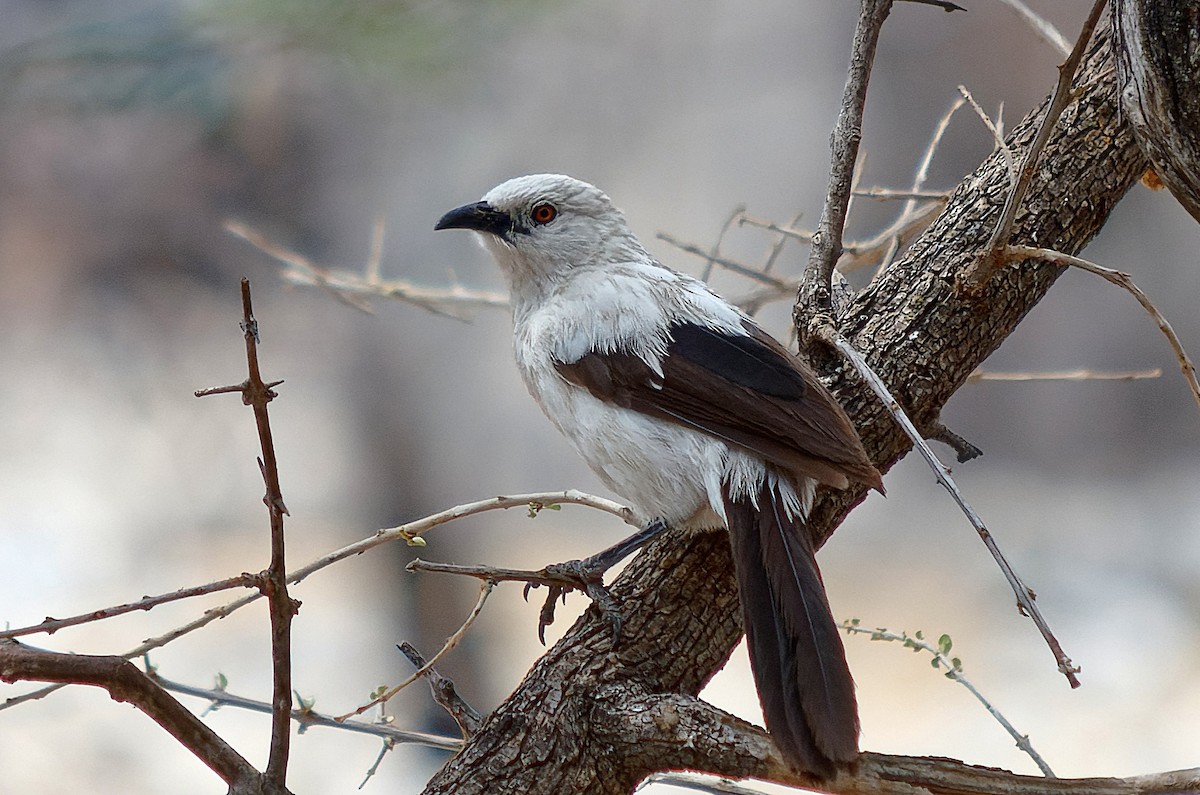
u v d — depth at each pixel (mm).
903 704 13812
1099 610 16250
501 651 15180
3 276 17344
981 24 20172
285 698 3730
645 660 4629
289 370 19656
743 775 4160
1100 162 5078
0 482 19766
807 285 4969
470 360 17703
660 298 5520
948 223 5238
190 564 17641
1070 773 12156
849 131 4863
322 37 11195
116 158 15664
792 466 4734
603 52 18031
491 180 15805
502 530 19750
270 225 15602
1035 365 23188
